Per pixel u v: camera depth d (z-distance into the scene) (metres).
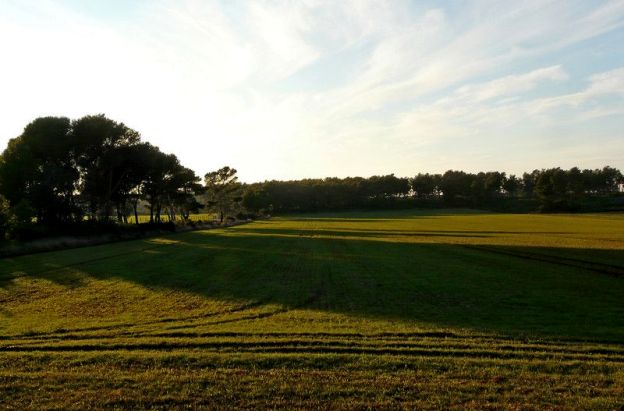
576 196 194.00
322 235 69.38
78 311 19.53
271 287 25.41
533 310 19.08
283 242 56.66
